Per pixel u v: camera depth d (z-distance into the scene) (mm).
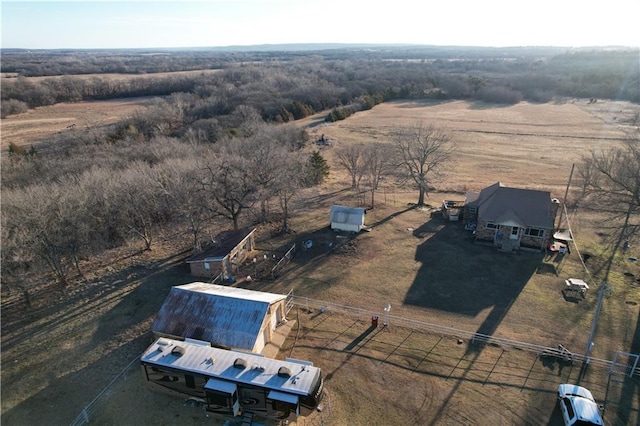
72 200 39625
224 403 21875
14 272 32906
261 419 22531
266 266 39500
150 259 41344
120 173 48125
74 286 36406
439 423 22297
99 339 29625
